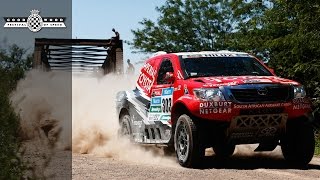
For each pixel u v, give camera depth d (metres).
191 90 8.19
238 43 18.80
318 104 14.55
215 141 8.32
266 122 8.00
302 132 8.23
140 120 10.08
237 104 7.85
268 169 7.86
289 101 8.05
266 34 17.06
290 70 15.54
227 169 7.84
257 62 9.35
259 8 19.52
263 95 7.96
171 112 8.65
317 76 14.64
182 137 8.28
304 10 14.57
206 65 9.01
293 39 14.62
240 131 8.03
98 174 7.19
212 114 7.87
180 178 6.89
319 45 14.35
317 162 9.08
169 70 9.29
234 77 8.47
